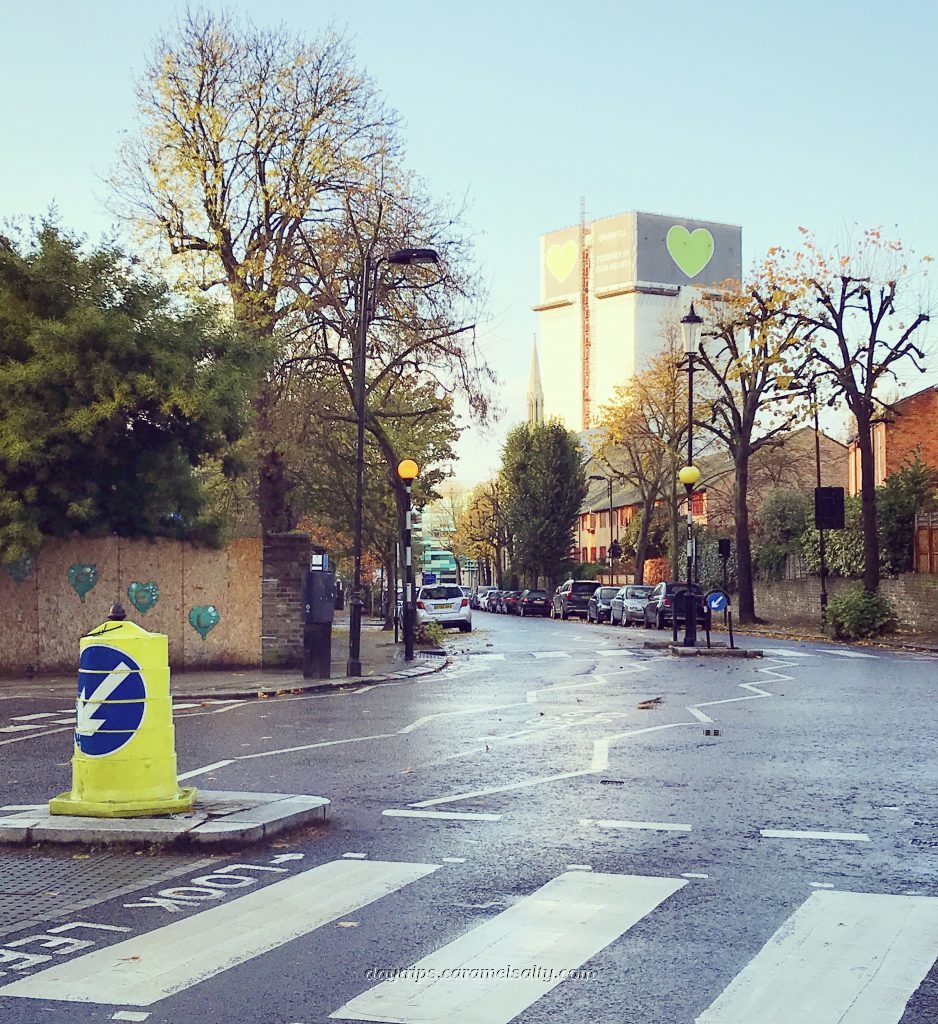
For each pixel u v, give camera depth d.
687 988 5.19
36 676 23.36
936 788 10.20
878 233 35.62
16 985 5.32
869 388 35.84
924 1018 4.84
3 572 23.34
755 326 38.00
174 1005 5.05
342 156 29.05
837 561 43.31
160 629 24.12
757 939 5.90
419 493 46.47
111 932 6.14
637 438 58.16
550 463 85.12
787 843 8.08
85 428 21.23
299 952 5.76
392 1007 4.99
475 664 27.39
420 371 29.88
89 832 8.03
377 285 29.19
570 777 10.89
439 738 13.85
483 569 142.25
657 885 6.96
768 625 44.38
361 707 17.89
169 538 24.20
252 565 24.56
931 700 17.41
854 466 54.34
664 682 21.25
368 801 9.80
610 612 54.25
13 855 7.89
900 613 38.38
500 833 8.48
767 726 14.48
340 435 30.59
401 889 6.94
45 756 13.00
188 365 22.11
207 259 29.17
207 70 28.91
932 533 37.84
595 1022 4.81
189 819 8.28
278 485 30.89
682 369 36.06
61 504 22.66
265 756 12.53
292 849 8.02
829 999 5.05
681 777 10.83
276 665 24.61
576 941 5.88
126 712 8.60
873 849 7.90
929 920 6.23
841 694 18.44
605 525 107.06
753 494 65.56
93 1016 4.93
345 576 68.06
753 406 44.59
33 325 21.69
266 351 24.03
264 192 28.66
